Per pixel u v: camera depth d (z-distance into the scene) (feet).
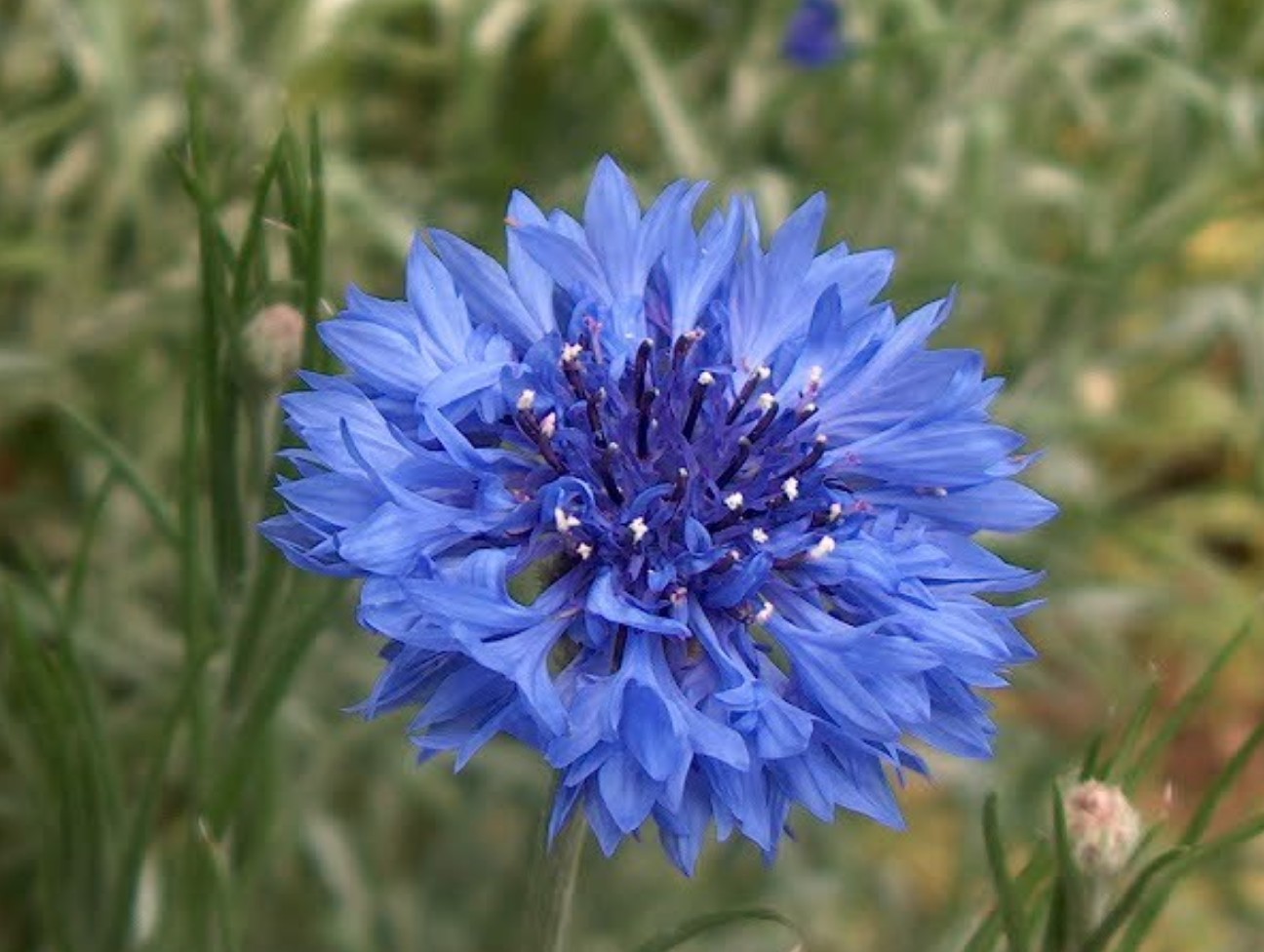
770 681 0.38
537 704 0.34
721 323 0.40
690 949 0.70
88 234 0.74
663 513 0.38
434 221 0.79
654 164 0.86
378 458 0.36
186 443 0.43
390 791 0.70
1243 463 0.97
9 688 0.58
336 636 0.67
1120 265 0.75
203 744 0.45
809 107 0.87
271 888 0.67
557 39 0.85
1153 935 0.78
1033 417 0.78
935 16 0.79
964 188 0.80
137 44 0.76
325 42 0.78
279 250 0.63
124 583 0.69
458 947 0.70
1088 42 0.82
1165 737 0.41
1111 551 0.91
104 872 0.46
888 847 0.79
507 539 0.37
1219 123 0.82
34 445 0.77
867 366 0.40
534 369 0.38
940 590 0.38
